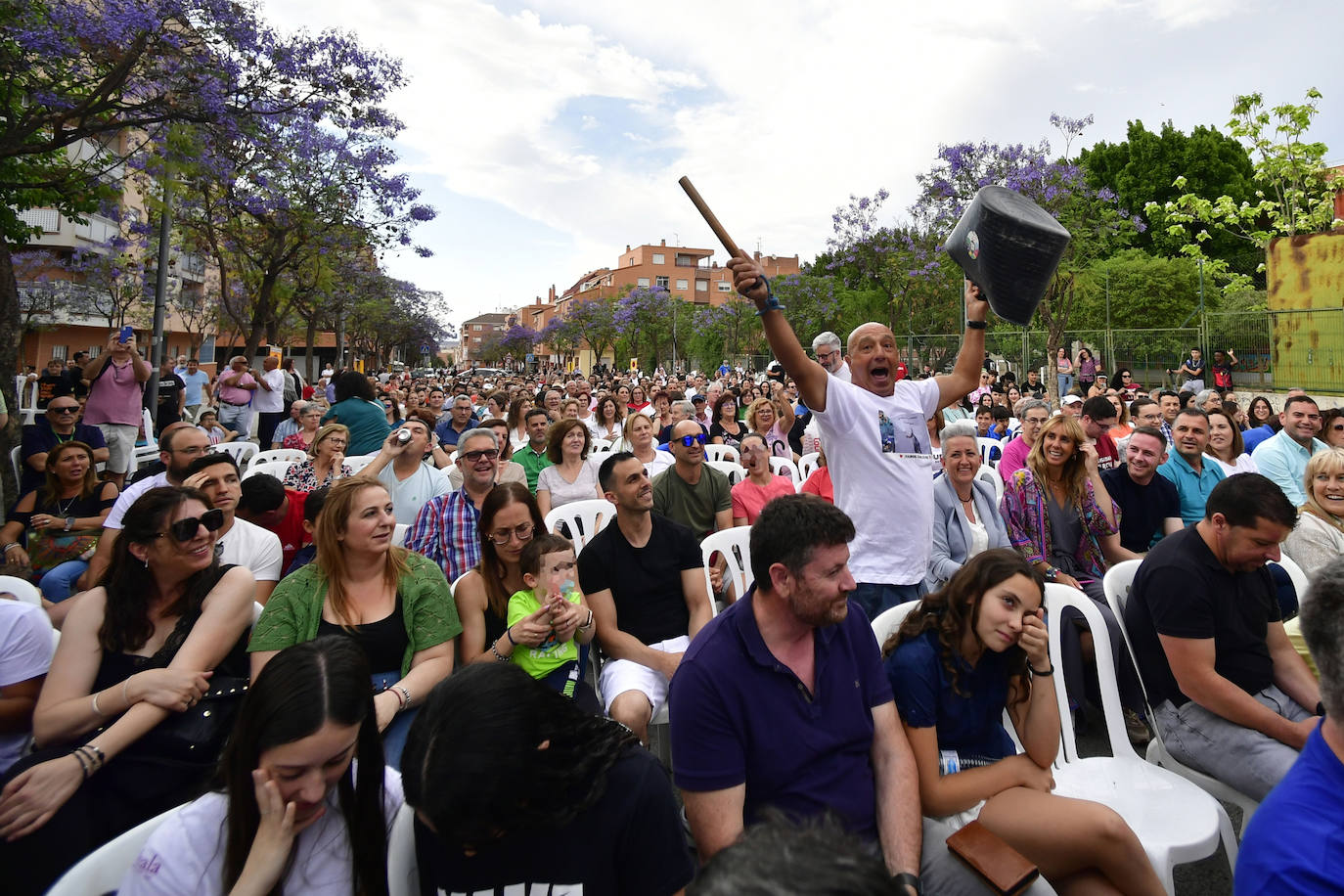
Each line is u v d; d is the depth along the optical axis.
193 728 2.62
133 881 1.75
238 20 9.05
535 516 3.68
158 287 11.27
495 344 107.88
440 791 1.57
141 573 2.80
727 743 2.24
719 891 0.84
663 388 12.70
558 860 1.75
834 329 33.00
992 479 6.27
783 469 7.78
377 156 14.18
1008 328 23.38
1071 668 3.86
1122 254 31.45
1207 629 3.01
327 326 37.50
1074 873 2.35
